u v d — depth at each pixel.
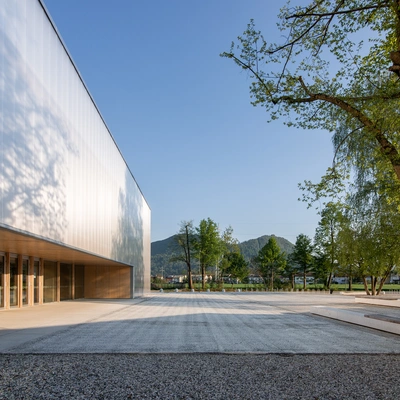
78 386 5.53
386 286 65.19
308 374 6.25
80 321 13.89
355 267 33.12
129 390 5.35
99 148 21.70
